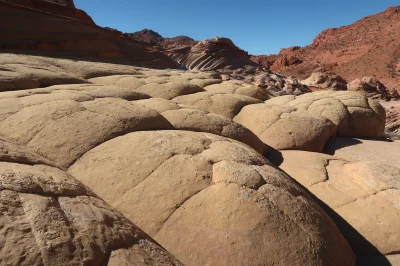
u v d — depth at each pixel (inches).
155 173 172.2
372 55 2972.4
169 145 195.8
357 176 247.6
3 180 107.0
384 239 189.2
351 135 419.8
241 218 145.1
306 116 374.3
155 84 449.1
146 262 102.9
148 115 244.5
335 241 157.9
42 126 205.8
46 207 102.0
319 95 497.4
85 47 869.8
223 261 133.0
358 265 172.7
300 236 144.6
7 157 136.3
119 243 104.6
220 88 549.0
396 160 324.5
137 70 639.1
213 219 145.8
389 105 1250.0
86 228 101.5
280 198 159.9
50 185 117.9
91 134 204.5
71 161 185.0
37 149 189.5
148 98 326.0
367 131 426.9
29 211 96.7
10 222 89.0
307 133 344.5
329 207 217.0
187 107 311.6
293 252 137.4
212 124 279.9
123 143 197.6
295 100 492.1
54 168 148.7
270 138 340.2
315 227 153.5
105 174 174.6
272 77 1363.2
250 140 289.9
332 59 3366.1
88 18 1257.4
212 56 1517.0
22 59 469.1
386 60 2792.8
